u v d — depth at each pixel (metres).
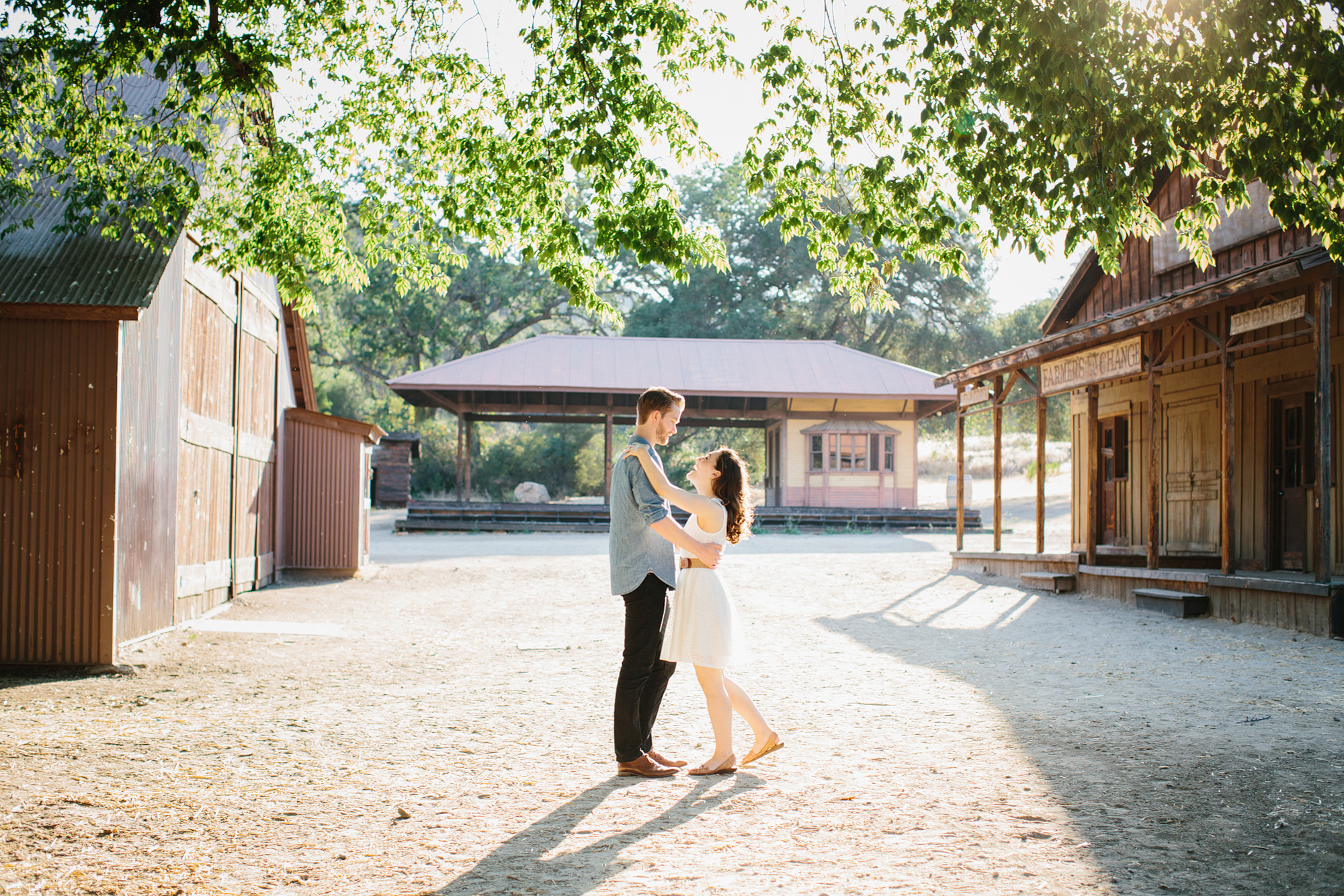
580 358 30.72
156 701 6.56
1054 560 13.76
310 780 4.62
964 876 3.34
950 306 49.41
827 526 28.77
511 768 4.87
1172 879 3.30
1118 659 8.18
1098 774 4.63
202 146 8.17
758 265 50.19
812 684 7.17
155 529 8.95
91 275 8.05
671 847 3.67
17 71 7.50
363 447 16.19
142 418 8.52
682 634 4.73
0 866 3.46
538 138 7.55
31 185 8.73
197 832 3.87
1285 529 11.98
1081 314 16.78
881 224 6.60
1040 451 14.59
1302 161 5.68
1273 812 4.02
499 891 3.24
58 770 4.76
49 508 7.73
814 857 3.54
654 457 4.68
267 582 14.36
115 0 7.22
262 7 7.61
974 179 5.91
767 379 30.17
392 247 8.76
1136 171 5.55
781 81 6.73
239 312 12.34
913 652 8.74
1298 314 9.32
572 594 13.55
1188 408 13.98
